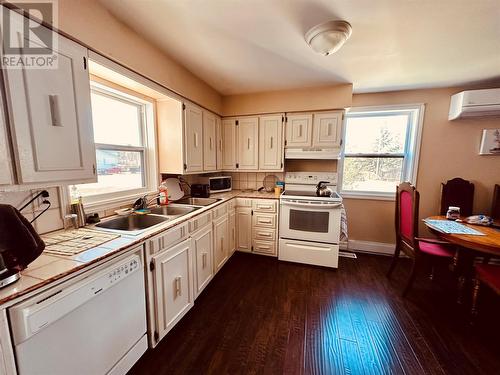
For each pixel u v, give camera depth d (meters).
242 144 3.01
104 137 1.73
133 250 1.21
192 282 1.80
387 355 1.42
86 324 0.97
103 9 1.25
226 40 1.62
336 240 2.49
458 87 2.60
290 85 2.60
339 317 1.77
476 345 1.50
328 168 3.05
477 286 1.67
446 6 1.24
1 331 0.70
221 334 1.59
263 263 2.71
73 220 1.38
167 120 2.13
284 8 1.27
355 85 2.59
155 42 1.65
